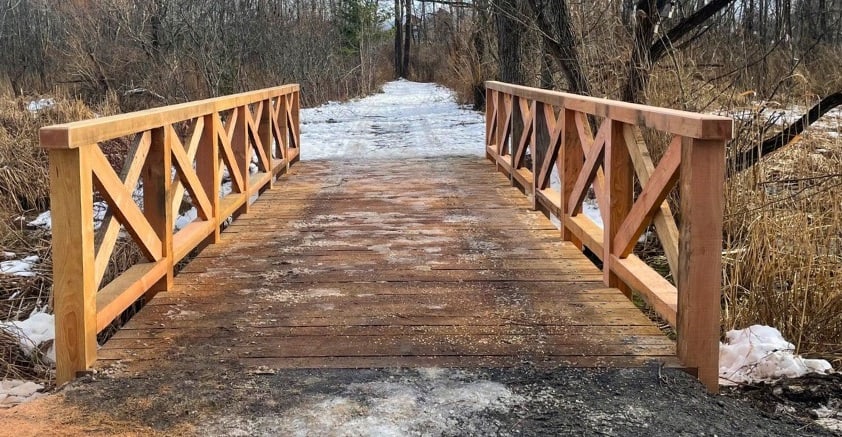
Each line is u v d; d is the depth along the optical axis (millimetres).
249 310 3600
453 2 14148
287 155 8422
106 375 2857
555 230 5297
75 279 2840
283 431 2404
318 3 23219
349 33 26016
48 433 2395
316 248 4805
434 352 3070
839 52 10492
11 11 17078
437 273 4211
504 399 2635
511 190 6996
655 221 3357
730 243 4832
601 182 4188
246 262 4477
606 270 3951
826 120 6824
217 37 14750
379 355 3043
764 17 12172
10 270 5320
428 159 9328
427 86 31062
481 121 14203
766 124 5668
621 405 2594
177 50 13828
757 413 2621
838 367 3570
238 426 2439
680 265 2896
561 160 4996
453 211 6008
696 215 2789
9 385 3285
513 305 3652
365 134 12617
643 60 6492
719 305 2836
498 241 4961
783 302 3781
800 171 5613
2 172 7574
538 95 5742
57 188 2797
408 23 42625
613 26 7250
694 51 7664
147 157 3816
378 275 4180
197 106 4434
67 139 2680
